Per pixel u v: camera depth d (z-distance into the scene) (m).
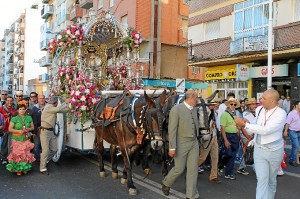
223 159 8.70
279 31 17.78
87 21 11.50
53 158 10.39
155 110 6.66
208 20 23.02
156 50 29.86
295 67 17.98
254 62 20.38
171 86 28.17
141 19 29.45
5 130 10.09
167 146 7.40
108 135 8.27
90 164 10.26
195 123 6.62
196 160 6.68
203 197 7.14
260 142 5.68
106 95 10.15
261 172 5.63
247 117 9.23
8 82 98.94
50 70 12.34
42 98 10.80
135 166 10.03
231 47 19.98
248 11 20.06
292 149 10.76
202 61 22.72
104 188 7.77
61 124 9.98
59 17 55.50
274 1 18.38
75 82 10.16
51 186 7.92
